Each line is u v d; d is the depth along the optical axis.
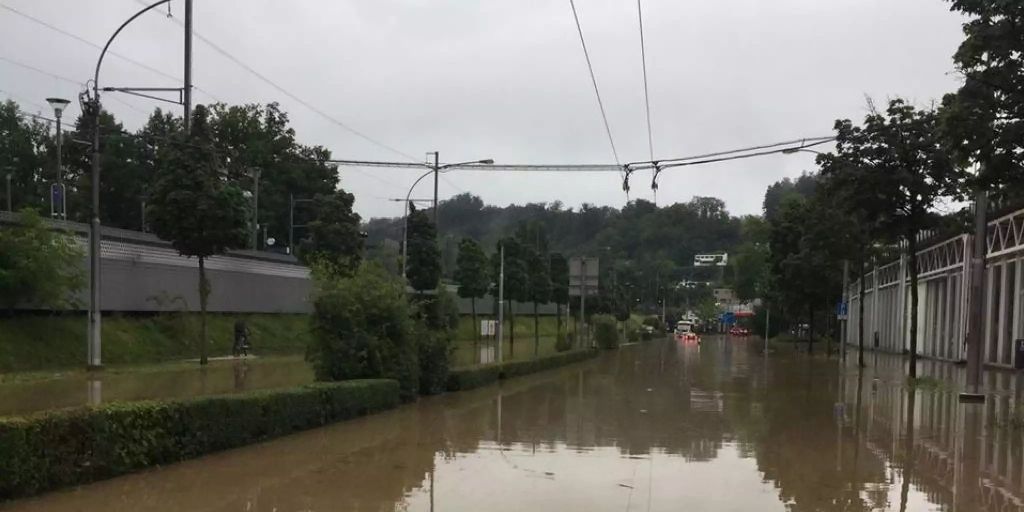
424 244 38.53
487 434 12.64
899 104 21.00
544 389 21.41
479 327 59.31
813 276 40.81
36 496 7.59
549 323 76.12
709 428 13.52
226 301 33.41
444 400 18.16
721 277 115.44
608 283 74.19
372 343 16.38
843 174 21.06
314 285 17.08
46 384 17.69
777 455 10.76
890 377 25.39
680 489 8.55
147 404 9.18
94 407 8.52
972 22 11.90
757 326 79.56
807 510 7.63
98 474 8.34
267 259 36.69
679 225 114.94
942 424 13.83
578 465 9.95
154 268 28.72
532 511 7.47
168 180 23.62
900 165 20.97
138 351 25.34
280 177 51.88
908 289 43.38
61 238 22.52
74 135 40.09
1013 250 26.11
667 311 119.88
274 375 20.78
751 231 81.56
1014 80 11.82
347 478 8.90
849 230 30.05
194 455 9.89
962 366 31.56
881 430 13.16
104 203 47.72
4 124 47.16
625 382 24.06
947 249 35.81
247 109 52.03
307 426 12.77
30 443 7.55
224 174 25.11
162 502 7.56
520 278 42.62
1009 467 9.84
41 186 47.38
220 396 10.65
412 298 19.34
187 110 29.33
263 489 8.24
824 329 65.81
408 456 10.45
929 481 8.98
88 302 23.62
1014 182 12.47
